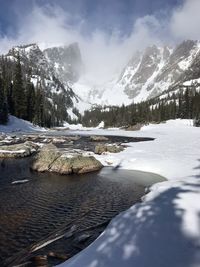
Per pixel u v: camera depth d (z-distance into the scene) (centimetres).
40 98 13812
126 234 1131
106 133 9644
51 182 2523
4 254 1240
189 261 900
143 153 3884
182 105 15650
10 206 1867
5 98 9881
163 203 1393
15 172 2898
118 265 930
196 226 1112
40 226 1536
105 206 1877
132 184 2467
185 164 3047
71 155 2997
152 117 15350
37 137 6531
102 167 3175
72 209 1817
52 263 1152
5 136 6078
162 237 1062
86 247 1180
